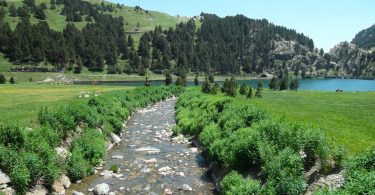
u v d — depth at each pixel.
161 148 30.08
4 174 16.44
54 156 20.03
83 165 22.08
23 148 18.95
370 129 27.14
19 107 34.78
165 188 20.34
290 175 15.33
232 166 20.33
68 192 19.30
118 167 24.28
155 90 79.38
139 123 43.44
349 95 65.50
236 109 29.45
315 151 16.91
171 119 47.34
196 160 26.17
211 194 19.45
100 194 19.16
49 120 24.14
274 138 19.72
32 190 17.45
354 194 11.95
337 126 27.92
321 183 14.97
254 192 16.27
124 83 199.62
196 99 48.25
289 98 61.75
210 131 28.28
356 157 14.95
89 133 27.19
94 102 36.06
